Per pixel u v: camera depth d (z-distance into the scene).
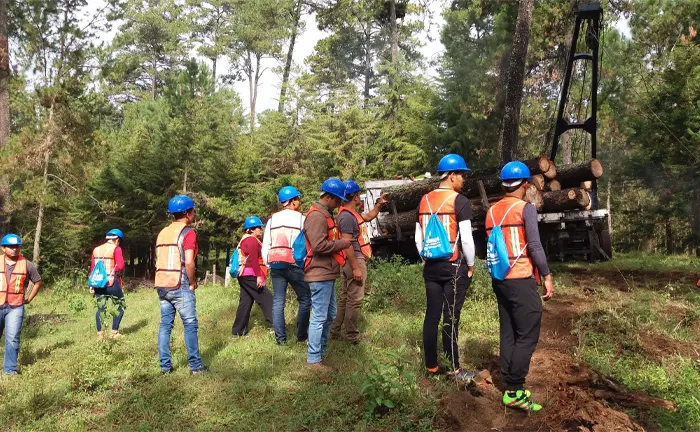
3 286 6.07
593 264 13.01
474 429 4.04
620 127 22.88
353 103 30.69
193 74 27.12
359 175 27.77
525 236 4.37
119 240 8.05
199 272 29.59
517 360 4.29
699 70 20.62
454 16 25.30
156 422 4.32
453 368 4.91
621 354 5.58
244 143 28.45
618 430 3.82
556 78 23.75
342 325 7.06
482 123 24.27
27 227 20.92
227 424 4.24
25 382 5.61
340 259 5.48
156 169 25.14
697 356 5.39
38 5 15.41
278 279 6.60
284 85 30.70
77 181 17.11
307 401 4.55
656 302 7.79
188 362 5.77
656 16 21.95
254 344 6.68
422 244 4.87
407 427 3.99
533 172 11.59
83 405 4.85
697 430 3.83
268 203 25.33
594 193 12.52
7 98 13.55
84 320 10.30
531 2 15.93
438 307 4.88
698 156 20.73
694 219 23.62
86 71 16.73
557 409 4.20
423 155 27.16
